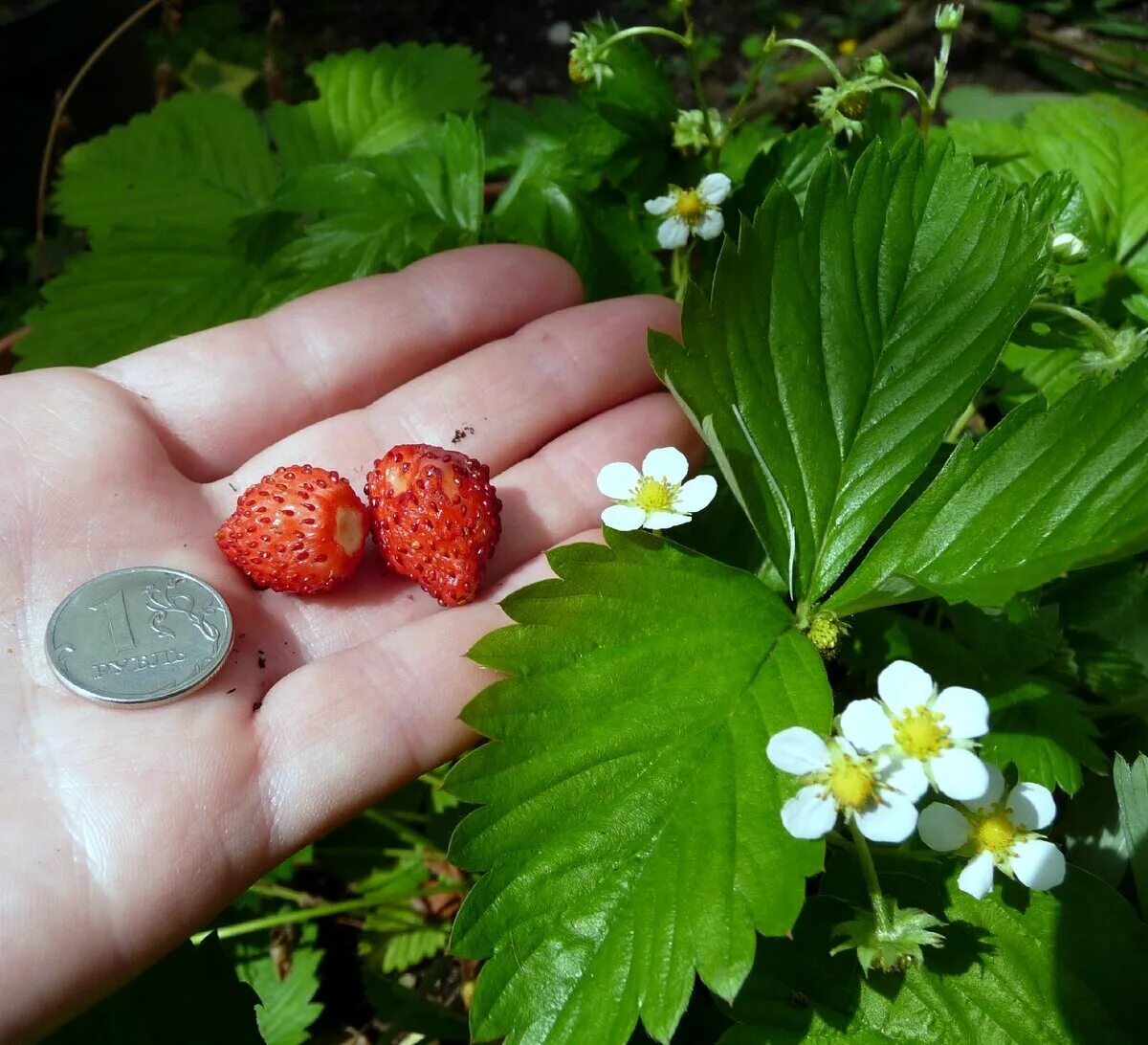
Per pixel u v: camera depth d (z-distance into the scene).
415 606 0.13
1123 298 0.16
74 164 0.21
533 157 0.17
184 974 0.12
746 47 0.26
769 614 0.11
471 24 0.28
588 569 0.11
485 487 0.12
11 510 0.12
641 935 0.09
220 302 0.19
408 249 0.17
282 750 0.11
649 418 0.14
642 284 0.17
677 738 0.10
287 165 0.21
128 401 0.14
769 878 0.09
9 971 0.09
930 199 0.12
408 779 0.12
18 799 0.10
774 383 0.12
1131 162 0.17
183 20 0.28
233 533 0.12
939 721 0.09
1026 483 0.10
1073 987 0.10
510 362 0.14
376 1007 0.14
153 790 0.11
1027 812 0.09
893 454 0.12
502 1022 0.09
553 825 0.10
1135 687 0.12
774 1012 0.10
